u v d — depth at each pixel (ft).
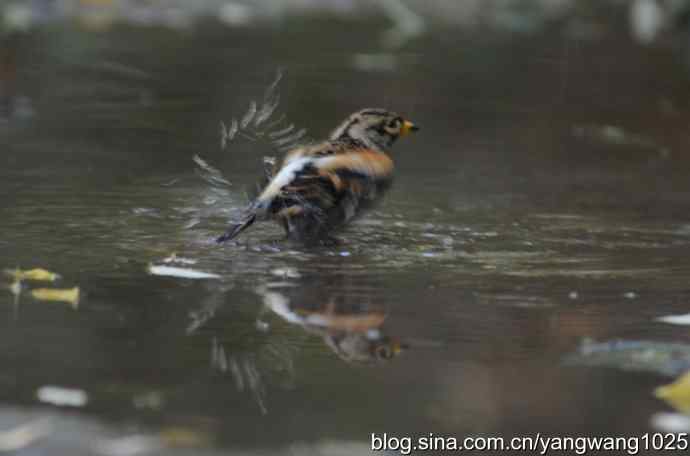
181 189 48.03
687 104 72.28
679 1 99.25
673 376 30.09
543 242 42.78
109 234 41.52
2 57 74.84
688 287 37.50
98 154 53.72
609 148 60.39
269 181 43.27
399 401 27.91
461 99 70.74
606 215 46.98
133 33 86.94
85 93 67.05
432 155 57.16
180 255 39.42
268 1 104.73
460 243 42.27
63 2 95.30
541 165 56.08
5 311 33.19
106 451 24.48
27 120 60.03
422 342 31.94
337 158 42.96
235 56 80.28
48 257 38.58
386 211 46.42
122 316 33.14
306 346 31.37
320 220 42.09
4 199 45.52
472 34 95.04
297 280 37.14
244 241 41.45
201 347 30.96
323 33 91.97
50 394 27.45
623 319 34.22
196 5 100.68
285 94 68.69
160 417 26.37
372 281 37.35
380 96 69.82
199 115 63.05
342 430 26.22
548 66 82.99
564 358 31.12
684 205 49.08
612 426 27.09
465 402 28.14
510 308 35.06
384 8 105.40
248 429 26.00
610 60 85.81
